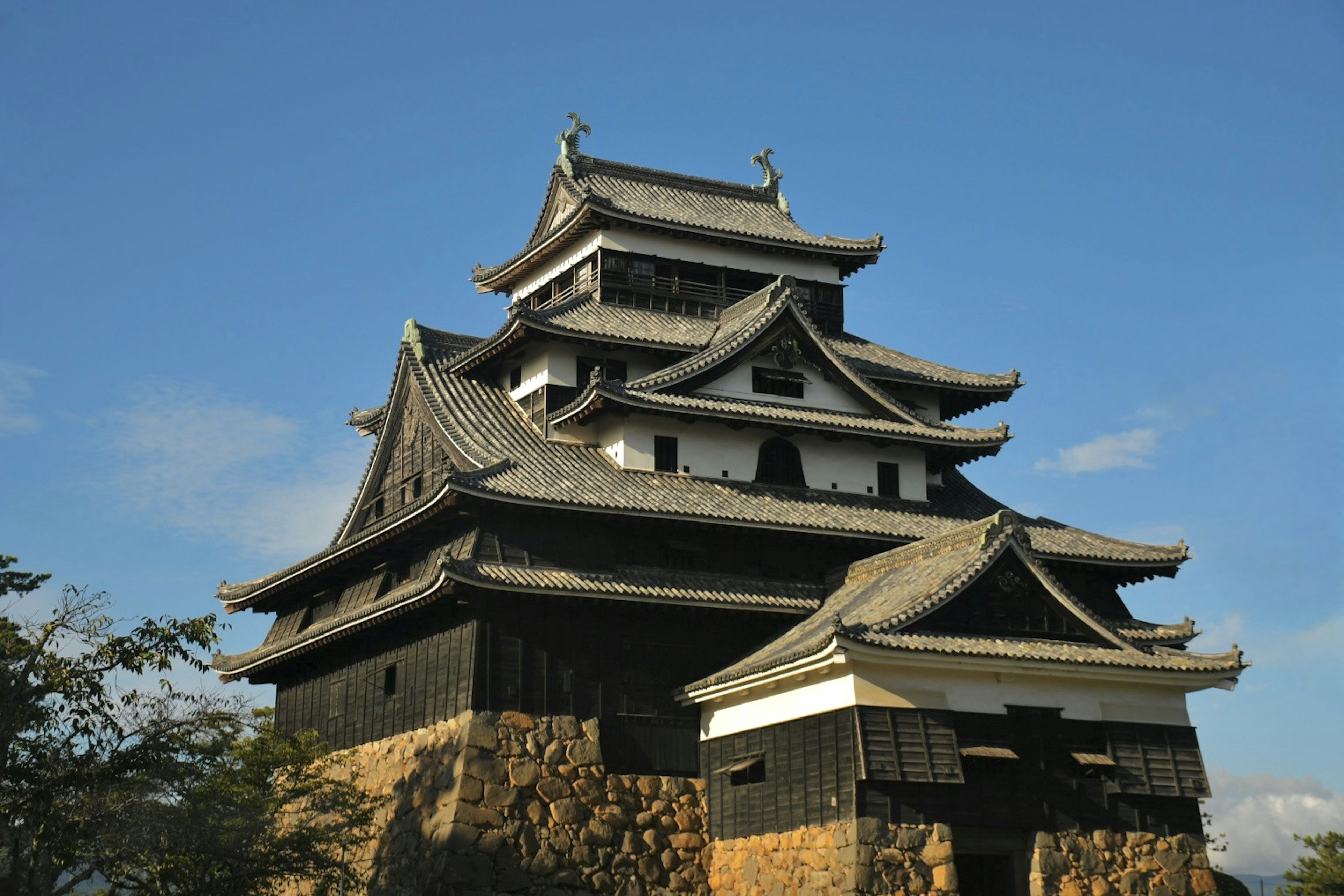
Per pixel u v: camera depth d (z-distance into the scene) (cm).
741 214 5650
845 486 4662
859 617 3762
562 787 3775
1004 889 3562
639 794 3888
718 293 5312
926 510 4697
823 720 3541
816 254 5481
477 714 3741
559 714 3866
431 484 4559
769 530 4234
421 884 3691
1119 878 3544
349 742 4478
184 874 3356
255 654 5078
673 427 4488
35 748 3094
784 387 4647
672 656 4084
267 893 3728
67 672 3069
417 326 5031
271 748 4062
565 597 3897
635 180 5650
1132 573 4534
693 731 4044
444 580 3709
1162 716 3719
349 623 4266
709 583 4166
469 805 3631
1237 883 4212
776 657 3653
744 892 3734
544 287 5597
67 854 3027
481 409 4728
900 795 3416
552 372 4709
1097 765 3538
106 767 3153
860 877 3306
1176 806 3678
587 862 3734
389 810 4019
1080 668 3581
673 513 4088
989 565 3631
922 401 5106
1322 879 4819
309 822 4038
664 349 4822
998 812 3491
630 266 5194
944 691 3516
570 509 3978
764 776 3744
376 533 4275
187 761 3409
